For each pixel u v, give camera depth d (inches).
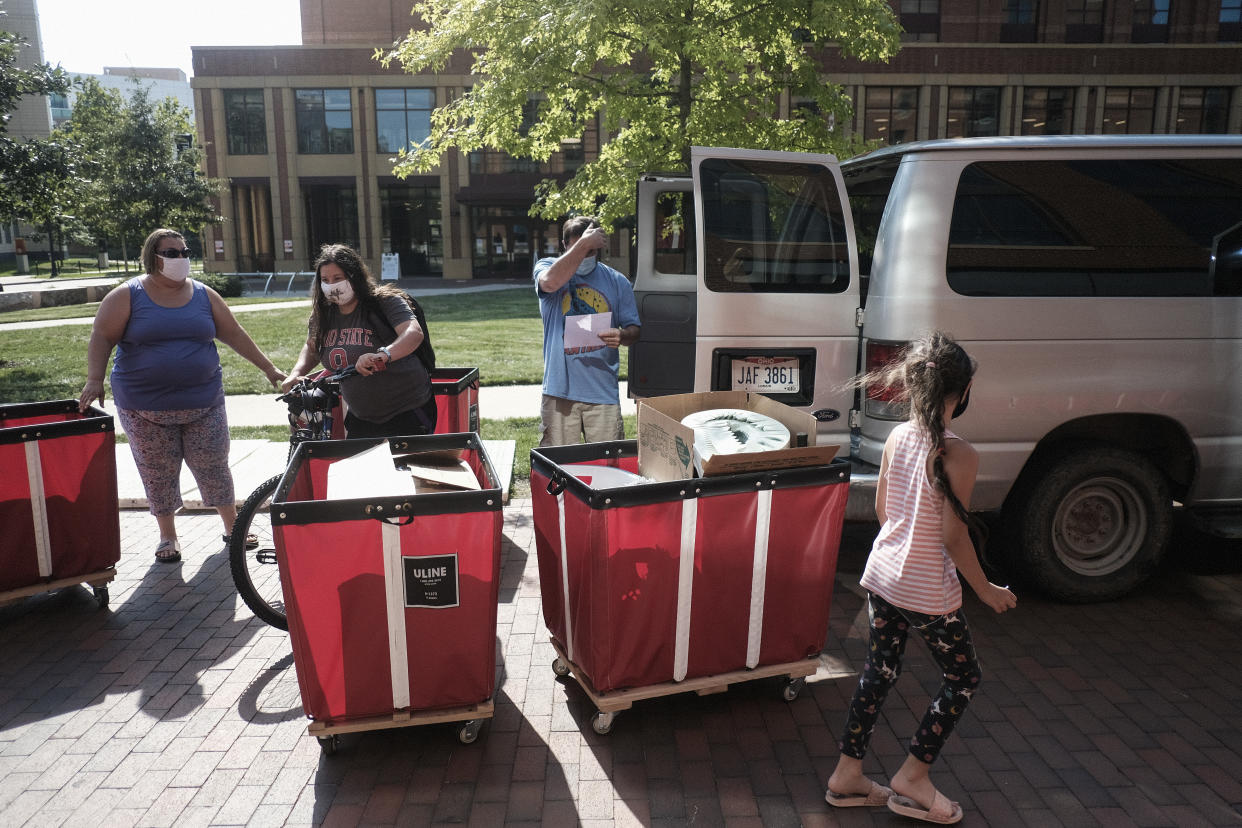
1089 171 168.2
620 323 185.0
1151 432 179.5
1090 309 165.3
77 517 169.9
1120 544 174.7
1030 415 165.9
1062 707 136.2
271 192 1473.9
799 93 357.1
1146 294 167.2
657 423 135.5
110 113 1239.5
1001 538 178.9
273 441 307.6
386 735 129.6
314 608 115.4
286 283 1211.9
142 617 171.9
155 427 193.3
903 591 102.6
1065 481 167.6
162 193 1196.5
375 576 116.2
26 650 158.2
